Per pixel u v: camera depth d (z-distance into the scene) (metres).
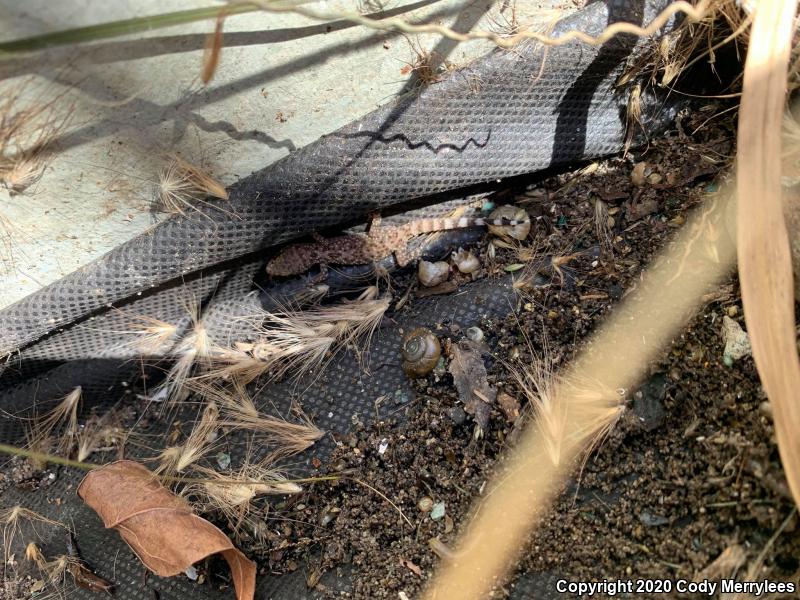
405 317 0.25
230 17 0.20
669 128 0.24
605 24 0.22
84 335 0.24
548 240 0.24
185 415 0.25
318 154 0.23
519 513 0.21
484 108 0.23
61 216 0.22
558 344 0.23
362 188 0.23
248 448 0.24
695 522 0.19
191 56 0.20
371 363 0.24
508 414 0.22
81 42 0.18
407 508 0.22
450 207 0.25
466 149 0.23
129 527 0.22
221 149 0.23
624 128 0.24
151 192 0.23
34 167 0.21
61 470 0.25
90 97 0.20
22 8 0.18
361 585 0.22
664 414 0.21
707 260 0.22
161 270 0.23
